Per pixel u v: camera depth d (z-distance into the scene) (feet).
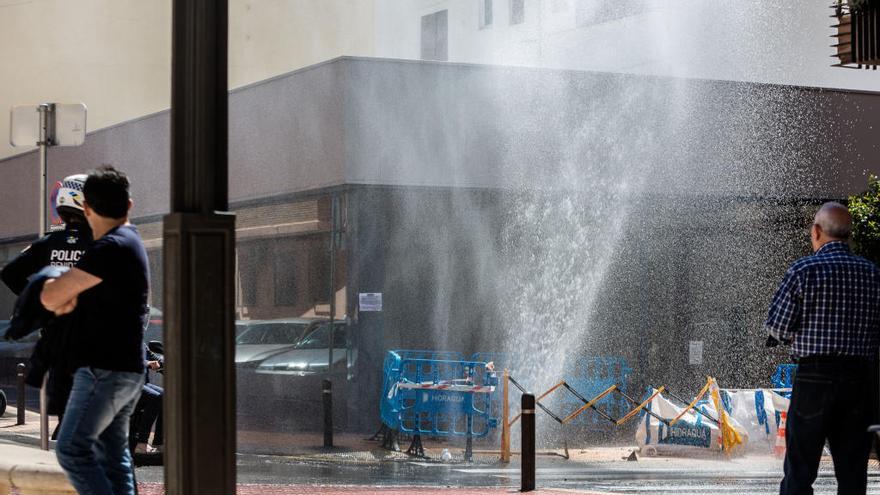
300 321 100.73
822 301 35.83
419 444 79.61
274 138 104.94
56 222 67.26
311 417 96.89
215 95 26.76
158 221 124.47
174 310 26.37
